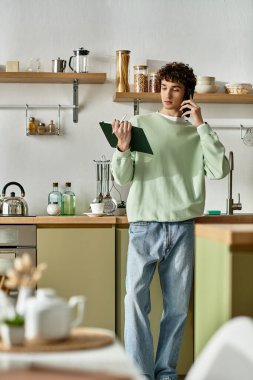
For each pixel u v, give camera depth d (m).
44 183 5.66
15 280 2.05
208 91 5.56
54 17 5.65
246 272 2.57
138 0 5.70
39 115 5.66
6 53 5.62
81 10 5.67
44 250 5.02
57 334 2.00
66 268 5.04
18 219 5.00
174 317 4.64
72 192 5.52
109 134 4.45
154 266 4.62
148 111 5.69
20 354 1.90
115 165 4.44
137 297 4.55
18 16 5.63
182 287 4.59
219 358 1.74
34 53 5.64
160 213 4.48
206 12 5.74
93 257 5.05
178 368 4.91
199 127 4.52
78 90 5.68
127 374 1.73
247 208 5.77
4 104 5.64
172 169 4.53
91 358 1.86
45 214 5.66
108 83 5.69
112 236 5.06
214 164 4.50
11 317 2.01
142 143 4.37
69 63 5.50
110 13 5.69
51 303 2.01
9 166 5.65
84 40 5.67
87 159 5.68
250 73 5.76
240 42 5.76
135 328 4.56
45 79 5.46
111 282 5.06
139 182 4.52
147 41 5.71
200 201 4.54
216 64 5.75
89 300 5.05
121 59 5.52
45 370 1.78
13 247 5.01
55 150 5.67
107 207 5.44
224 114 5.77
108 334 2.13
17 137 5.65
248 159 5.77
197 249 3.09
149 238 4.50
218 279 2.70
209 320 2.85
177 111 4.64
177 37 5.72
